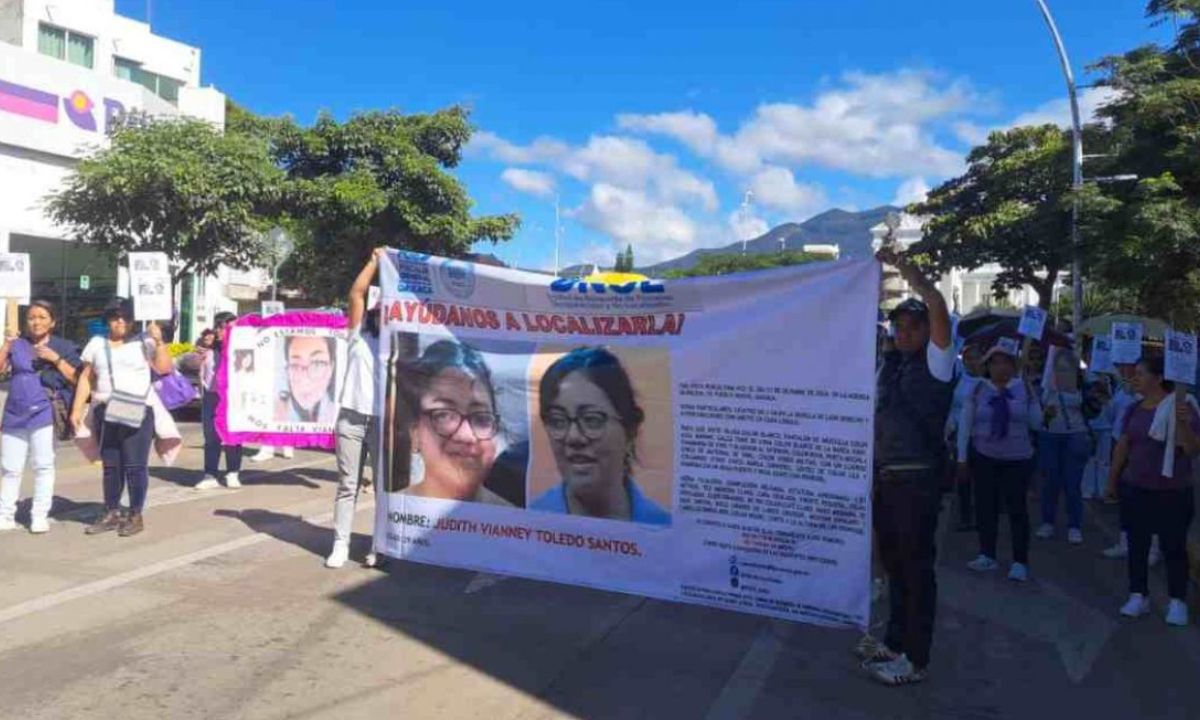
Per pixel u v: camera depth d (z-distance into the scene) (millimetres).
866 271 5453
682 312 5973
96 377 8273
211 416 10797
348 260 27359
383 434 6992
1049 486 9664
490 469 6613
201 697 4824
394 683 5086
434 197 25891
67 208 21469
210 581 6898
